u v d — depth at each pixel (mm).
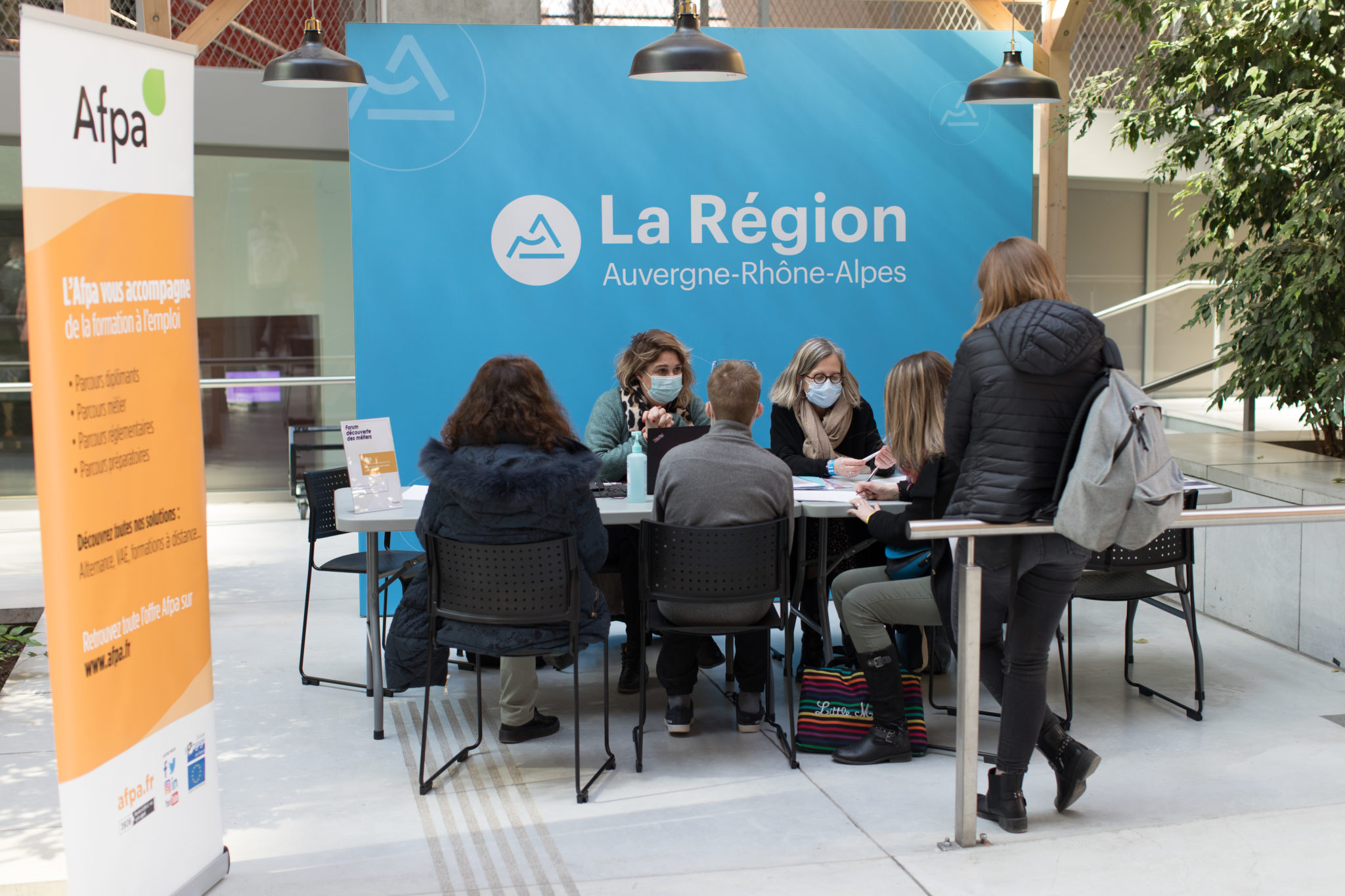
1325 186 4504
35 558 6504
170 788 2500
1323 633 4496
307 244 8250
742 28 5691
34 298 2045
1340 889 2605
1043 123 6129
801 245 5750
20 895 2652
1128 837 2896
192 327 2525
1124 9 5500
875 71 5703
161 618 2445
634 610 4199
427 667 3504
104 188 2199
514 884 2707
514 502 3160
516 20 6102
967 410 2734
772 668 4121
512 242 5484
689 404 4672
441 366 5488
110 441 2254
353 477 3760
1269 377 5133
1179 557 3850
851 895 2609
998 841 2885
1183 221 10258
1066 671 4016
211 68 7840
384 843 2945
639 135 5543
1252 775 3354
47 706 4051
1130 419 2525
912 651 4305
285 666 4590
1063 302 2658
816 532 4230
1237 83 5039
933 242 5867
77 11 2902
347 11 8062
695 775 3410
